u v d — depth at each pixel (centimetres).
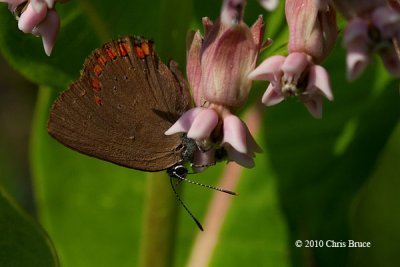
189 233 29
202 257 29
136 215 29
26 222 25
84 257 29
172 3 25
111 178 29
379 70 28
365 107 28
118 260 29
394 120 28
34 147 29
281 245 29
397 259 31
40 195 29
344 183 29
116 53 23
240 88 23
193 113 23
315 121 28
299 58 23
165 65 23
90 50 26
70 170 29
